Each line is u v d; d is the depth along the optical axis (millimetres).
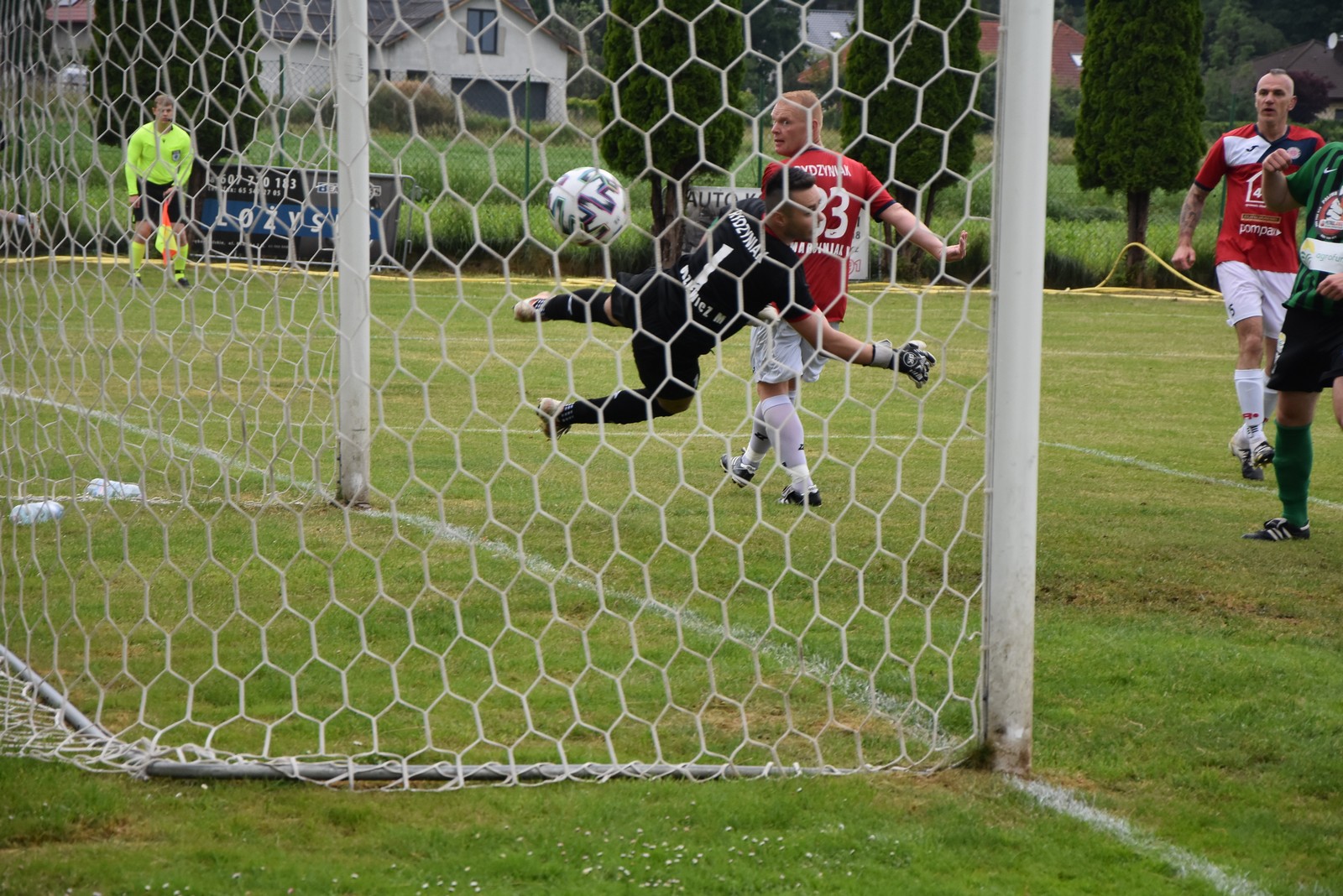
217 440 16203
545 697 8219
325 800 6707
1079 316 37625
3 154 10125
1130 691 8664
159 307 27297
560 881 5879
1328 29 98812
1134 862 6238
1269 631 10062
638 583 10711
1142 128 46750
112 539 11586
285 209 12930
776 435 8711
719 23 9852
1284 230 15883
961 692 8555
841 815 6652
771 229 9195
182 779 6910
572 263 37906
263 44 11344
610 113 9773
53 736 7438
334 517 12680
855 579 11078
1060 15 84188
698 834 6383
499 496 13844
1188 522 13734
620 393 10453
